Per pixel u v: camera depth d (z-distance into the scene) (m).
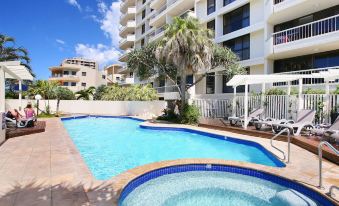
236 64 20.30
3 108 9.78
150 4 39.59
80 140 12.96
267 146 9.23
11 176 5.36
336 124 8.70
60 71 62.50
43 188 4.70
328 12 17.05
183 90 17.91
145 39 42.47
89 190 4.65
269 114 14.72
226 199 5.27
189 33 16.41
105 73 71.00
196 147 10.98
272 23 19.89
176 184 6.05
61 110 30.39
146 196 5.38
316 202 4.74
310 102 12.54
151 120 20.19
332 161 6.88
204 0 27.31
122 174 5.66
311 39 15.79
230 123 15.00
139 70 22.55
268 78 12.84
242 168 6.39
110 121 22.75
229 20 24.56
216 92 24.05
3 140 9.45
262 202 5.12
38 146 8.61
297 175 5.71
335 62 16.67
